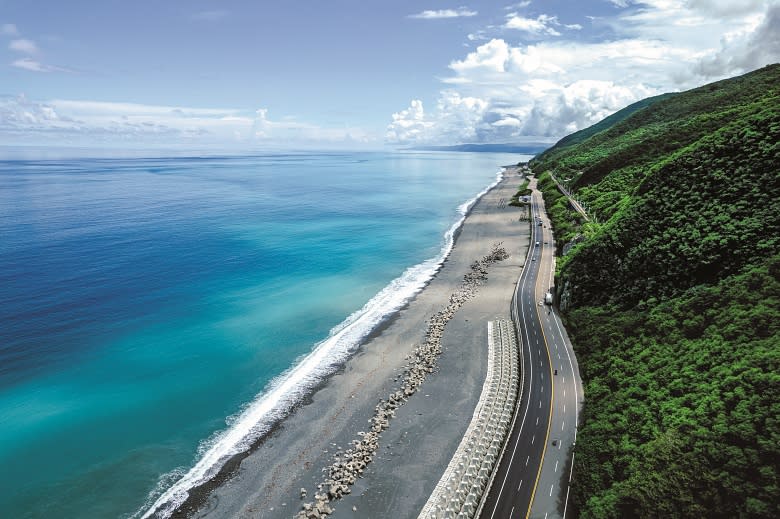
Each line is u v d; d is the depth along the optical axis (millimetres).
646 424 49781
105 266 123938
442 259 133875
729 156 86062
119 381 70438
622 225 86562
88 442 57375
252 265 128000
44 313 93000
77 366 74062
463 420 60156
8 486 50344
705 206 79438
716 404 46781
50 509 47719
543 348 73438
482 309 93875
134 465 53906
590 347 69750
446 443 56000
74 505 48312
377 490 49500
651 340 63844
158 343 82062
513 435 54281
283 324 90750
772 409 42688
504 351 74375
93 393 67188
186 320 91750
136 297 102875
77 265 123875
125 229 168125
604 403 56500
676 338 61469
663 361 58656
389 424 60125
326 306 99875
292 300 103062
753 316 56000
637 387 56062
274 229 173875
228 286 111062
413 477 51062
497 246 140750
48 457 54688
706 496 39094
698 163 89250
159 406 64750
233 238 158375
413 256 138500
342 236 163250
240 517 46938
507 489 47062
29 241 146250
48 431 59031
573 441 53094
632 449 46938
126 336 84438
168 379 71312
